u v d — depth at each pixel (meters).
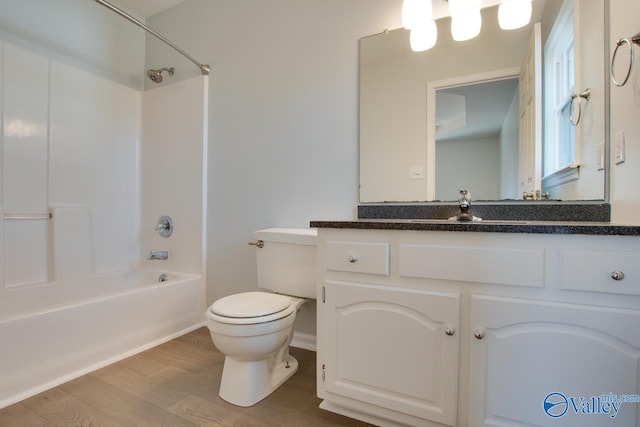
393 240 1.10
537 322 0.92
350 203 1.77
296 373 1.59
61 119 2.06
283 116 1.96
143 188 2.53
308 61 1.89
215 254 2.21
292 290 1.65
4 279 1.80
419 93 1.62
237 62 2.13
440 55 1.58
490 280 0.97
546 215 1.37
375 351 1.12
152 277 2.34
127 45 2.53
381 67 1.70
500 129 1.48
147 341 1.85
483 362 0.97
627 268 0.83
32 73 1.93
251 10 2.08
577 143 1.32
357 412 1.23
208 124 2.24
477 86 1.52
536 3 1.42
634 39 0.98
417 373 1.06
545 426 0.91
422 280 1.06
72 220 2.06
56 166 2.04
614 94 1.17
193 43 2.33
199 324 2.20
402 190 1.65
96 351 1.60
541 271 0.91
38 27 2.03
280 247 1.68
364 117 1.73
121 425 1.18
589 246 0.87
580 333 0.87
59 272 1.99
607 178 1.23
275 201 1.99
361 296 1.14
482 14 1.51
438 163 1.59
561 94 1.37
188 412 1.27
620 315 0.83
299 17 1.92
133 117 2.51
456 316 1.01
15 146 1.86
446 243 1.03
